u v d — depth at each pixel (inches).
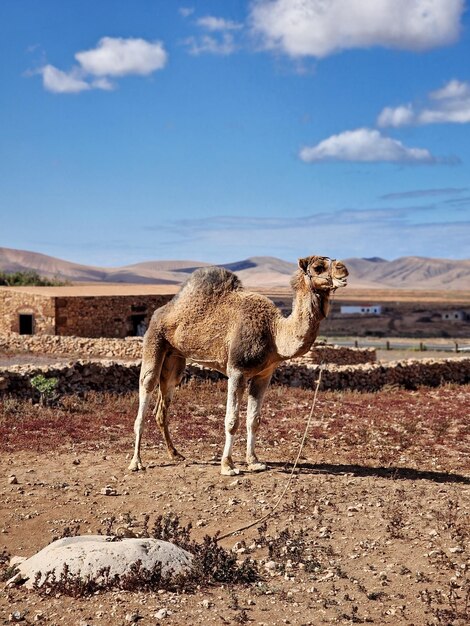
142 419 482.0
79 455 512.4
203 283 471.2
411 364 1035.9
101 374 792.9
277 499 399.9
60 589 271.6
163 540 315.6
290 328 435.8
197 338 468.4
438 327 4028.1
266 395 829.8
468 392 968.3
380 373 996.6
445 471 499.5
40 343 1267.2
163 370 498.9
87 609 258.5
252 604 264.5
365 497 402.6
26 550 336.8
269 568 302.2
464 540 332.2
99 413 677.9
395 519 356.2
